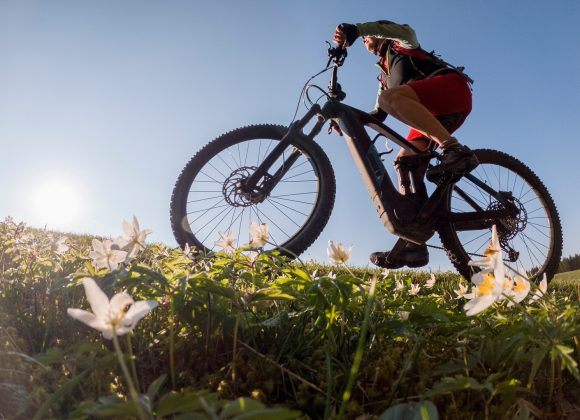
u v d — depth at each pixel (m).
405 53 3.58
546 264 4.18
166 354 1.57
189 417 0.81
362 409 1.23
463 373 1.41
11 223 3.36
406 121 3.37
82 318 0.85
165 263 1.98
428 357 1.59
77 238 5.96
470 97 3.59
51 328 1.80
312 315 1.76
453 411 1.24
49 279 2.48
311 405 1.32
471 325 1.68
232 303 1.75
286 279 1.66
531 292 1.60
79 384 1.27
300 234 3.46
